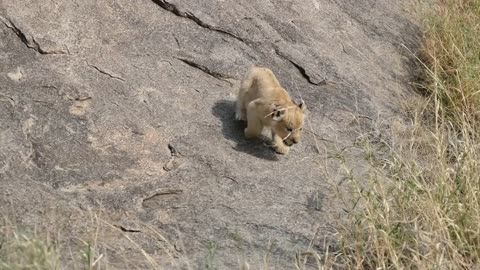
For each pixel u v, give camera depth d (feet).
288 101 37.22
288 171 36.55
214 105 39.50
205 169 35.32
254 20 45.44
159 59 40.68
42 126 35.01
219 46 43.01
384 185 33.78
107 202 32.14
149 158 35.27
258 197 34.27
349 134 41.22
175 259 29.81
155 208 32.58
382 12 53.26
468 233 30.68
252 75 37.88
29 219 30.09
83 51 39.19
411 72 49.01
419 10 54.29
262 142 38.19
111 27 40.93
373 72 47.47
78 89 37.04
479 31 50.06
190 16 43.42
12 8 39.04
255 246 31.37
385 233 29.63
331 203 34.45
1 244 26.32
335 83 44.83
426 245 29.60
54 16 39.68
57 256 26.32
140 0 42.75
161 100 38.47
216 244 31.07
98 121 36.17
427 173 35.73
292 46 45.60
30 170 32.96
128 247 29.96
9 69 37.01
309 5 49.55
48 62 38.01
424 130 41.83
